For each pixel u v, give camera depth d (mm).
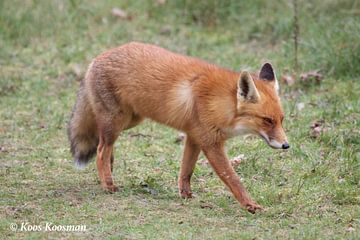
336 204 11250
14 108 16266
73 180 12500
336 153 13219
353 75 16922
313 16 19797
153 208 11055
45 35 20234
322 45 17703
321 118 14852
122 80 11992
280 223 10406
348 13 19141
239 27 20672
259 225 10344
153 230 10062
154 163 13352
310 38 18344
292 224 10406
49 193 11648
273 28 20094
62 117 15578
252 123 11078
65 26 20625
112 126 12180
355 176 12156
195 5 21344
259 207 10969
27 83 17594
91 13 21266
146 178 12586
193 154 11711
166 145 14383
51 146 14289
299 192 11727
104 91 12148
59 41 19953
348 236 9828
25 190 11773
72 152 12734
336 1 19812
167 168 13148
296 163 12977
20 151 13922
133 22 21188
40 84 17469
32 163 13281
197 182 12523
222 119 11195
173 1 21594
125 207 11055
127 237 9805
